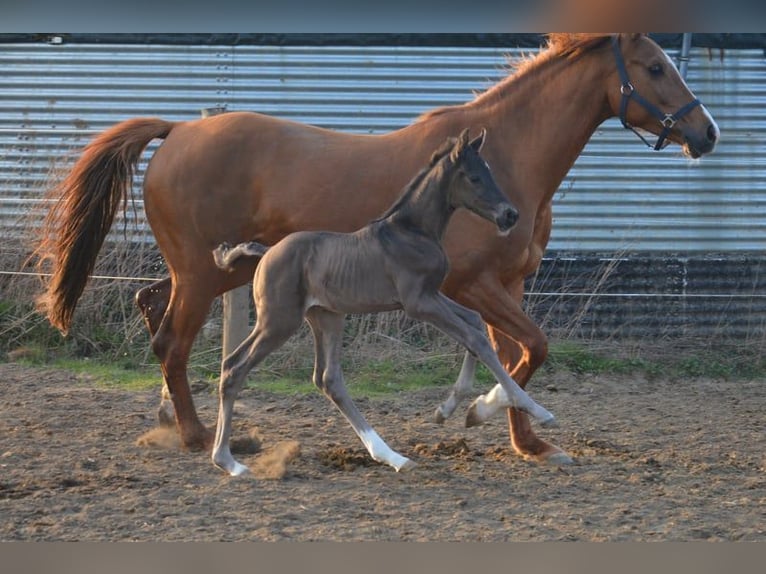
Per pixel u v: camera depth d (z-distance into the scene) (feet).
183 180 28.53
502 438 31.04
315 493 24.36
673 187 44.98
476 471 26.78
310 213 27.91
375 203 27.73
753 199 44.80
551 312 43.88
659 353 43.06
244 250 26.00
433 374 40.27
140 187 43.75
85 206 29.71
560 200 45.19
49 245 30.86
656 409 35.99
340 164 27.99
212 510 22.98
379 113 45.34
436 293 25.55
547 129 28.07
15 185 44.96
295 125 28.94
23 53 45.50
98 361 41.98
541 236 29.09
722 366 41.83
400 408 35.70
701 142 27.96
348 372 40.19
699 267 44.34
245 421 32.99
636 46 28.14
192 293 28.86
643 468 27.45
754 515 23.21
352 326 42.27
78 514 22.56
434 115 28.66
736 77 44.06
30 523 21.91
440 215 25.58
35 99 45.68
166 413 30.66
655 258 44.57
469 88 45.06
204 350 41.68
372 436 26.71
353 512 23.00
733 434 32.19
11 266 43.88
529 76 28.48
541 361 27.25
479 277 27.25
